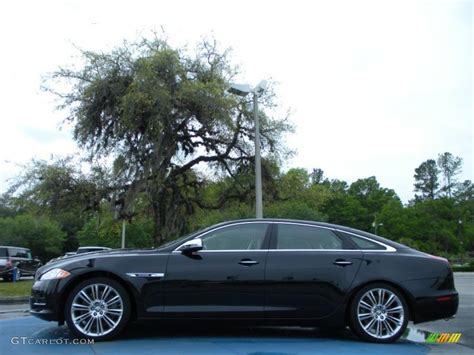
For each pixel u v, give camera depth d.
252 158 20.94
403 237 82.56
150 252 6.65
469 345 6.65
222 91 18.73
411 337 7.15
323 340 6.67
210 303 6.44
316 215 49.84
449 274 6.81
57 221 22.20
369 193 106.31
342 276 6.56
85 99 18.62
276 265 6.54
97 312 6.44
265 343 6.42
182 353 5.81
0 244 67.38
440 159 132.75
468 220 99.19
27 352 5.82
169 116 18.25
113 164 19.30
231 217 22.77
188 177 22.02
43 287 6.48
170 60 18.12
